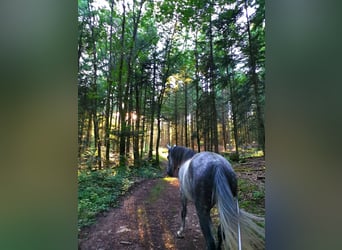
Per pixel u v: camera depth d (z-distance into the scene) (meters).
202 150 4.05
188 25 4.23
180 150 2.66
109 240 2.21
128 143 4.16
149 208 2.69
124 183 3.29
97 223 2.47
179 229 2.46
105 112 4.20
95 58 4.23
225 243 1.84
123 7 4.32
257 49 3.55
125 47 4.35
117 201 2.86
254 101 3.70
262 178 2.81
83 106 4.07
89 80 4.17
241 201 2.43
